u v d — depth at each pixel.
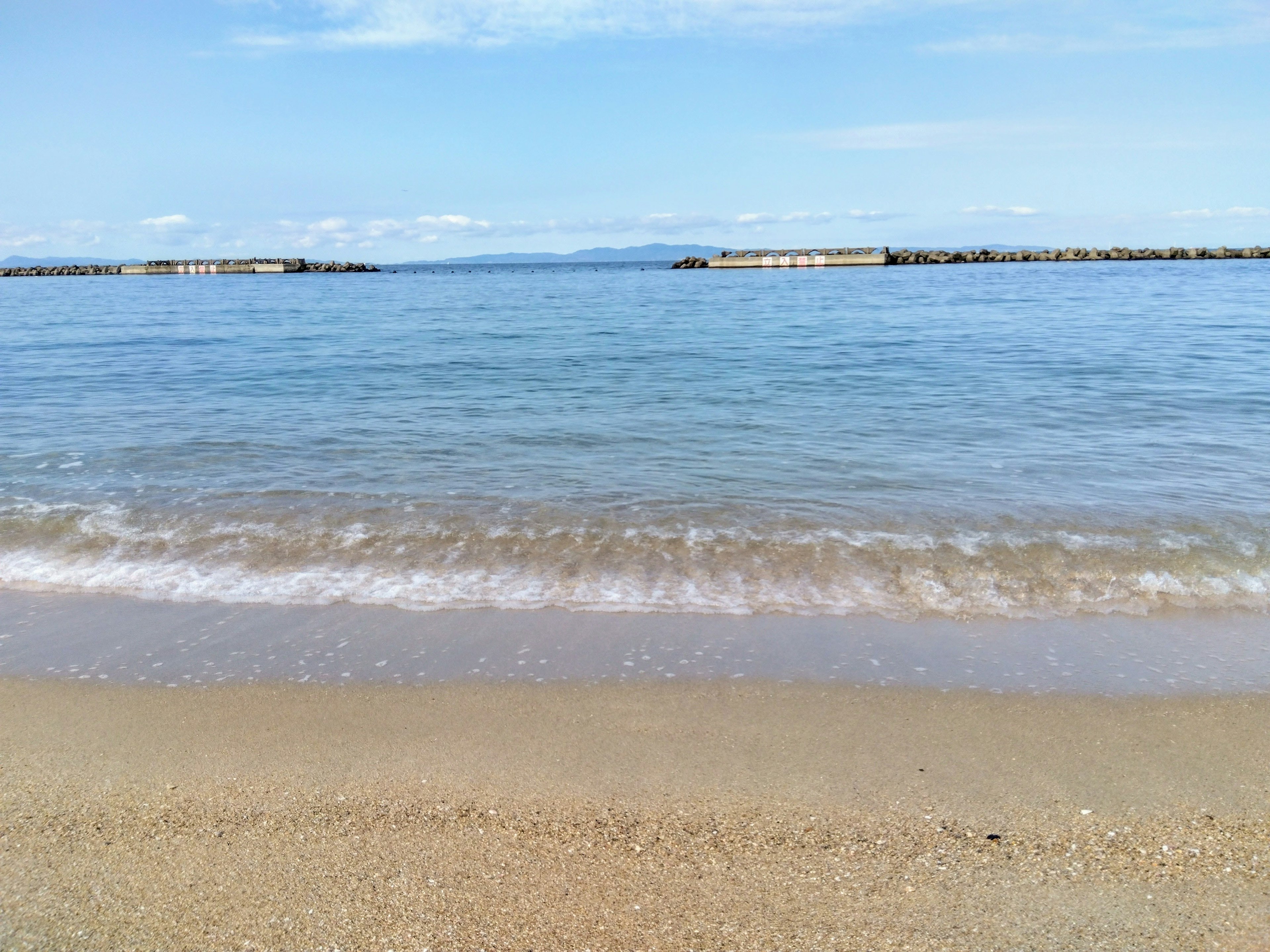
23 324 26.61
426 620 5.13
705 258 105.06
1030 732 3.89
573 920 2.74
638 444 9.31
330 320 27.69
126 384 13.73
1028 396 11.83
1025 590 5.47
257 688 4.37
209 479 7.97
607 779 3.55
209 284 67.38
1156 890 2.85
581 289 50.16
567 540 6.32
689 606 5.29
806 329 22.16
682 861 3.03
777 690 4.30
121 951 2.65
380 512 6.94
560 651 4.73
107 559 6.08
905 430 9.83
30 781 3.60
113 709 4.19
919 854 3.05
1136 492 7.25
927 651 4.71
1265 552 5.93
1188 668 4.48
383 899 2.85
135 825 3.29
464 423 10.47
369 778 3.58
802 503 7.11
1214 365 14.27
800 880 2.92
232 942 2.68
